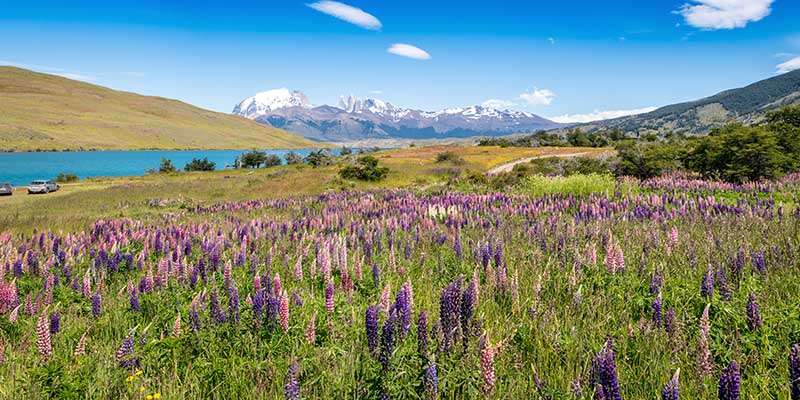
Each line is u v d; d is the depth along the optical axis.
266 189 46.44
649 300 6.63
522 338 5.72
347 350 5.36
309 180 50.62
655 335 5.40
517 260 9.29
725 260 8.19
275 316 5.97
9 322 6.47
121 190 48.34
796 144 29.44
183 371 5.20
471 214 15.63
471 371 4.48
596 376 4.39
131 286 7.75
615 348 5.30
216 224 16.48
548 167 48.53
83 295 8.00
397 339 5.20
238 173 91.19
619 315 6.32
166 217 21.38
